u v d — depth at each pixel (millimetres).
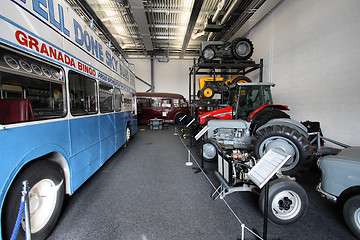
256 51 8523
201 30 9898
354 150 2117
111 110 4137
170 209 2381
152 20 8727
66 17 2225
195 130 7242
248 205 2494
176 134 8500
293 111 5898
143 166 4117
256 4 6996
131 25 9156
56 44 1982
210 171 3766
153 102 11992
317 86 4930
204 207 2430
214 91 8039
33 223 1678
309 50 5211
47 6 1848
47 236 1842
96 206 2451
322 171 2088
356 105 3912
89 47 2936
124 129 5504
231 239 1838
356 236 1824
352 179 1791
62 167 2156
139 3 6574
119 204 2504
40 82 1934
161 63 14664
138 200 2615
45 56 1780
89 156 2828
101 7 7469
